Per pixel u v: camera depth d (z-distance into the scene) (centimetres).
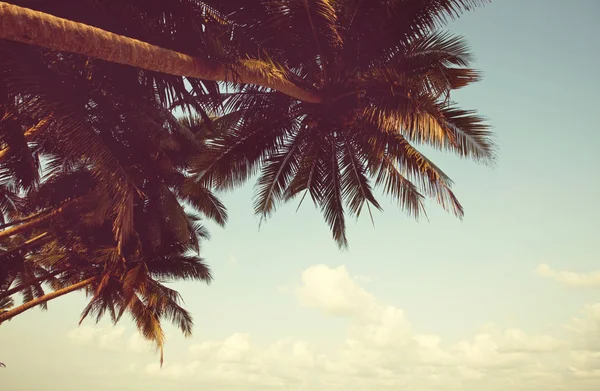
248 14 1027
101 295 2198
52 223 1883
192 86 970
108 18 839
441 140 984
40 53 959
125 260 2069
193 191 1339
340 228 1509
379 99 1092
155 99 1077
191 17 859
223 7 1003
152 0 842
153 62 690
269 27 1060
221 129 1355
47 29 554
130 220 1202
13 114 931
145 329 2162
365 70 1145
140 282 1947
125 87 1043
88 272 2223
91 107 1066
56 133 957
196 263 2409
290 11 1027
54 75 912
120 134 1296
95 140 950
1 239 1614
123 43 639
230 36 1023
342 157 1424
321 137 1348
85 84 988
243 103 1297
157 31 839
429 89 1019
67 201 1758
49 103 865
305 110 1234
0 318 2012
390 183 1398
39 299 2097
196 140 1817
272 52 1104
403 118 1040
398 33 1086
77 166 1786
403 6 1049
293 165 1437
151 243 2227
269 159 1399
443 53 1068
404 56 1112
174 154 1814
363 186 1448
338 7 1080
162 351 2156
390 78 1030
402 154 1244
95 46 605
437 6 1030
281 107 1288
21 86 839
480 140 1114
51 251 2150
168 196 1880
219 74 812
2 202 1866
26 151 1084
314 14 1034
